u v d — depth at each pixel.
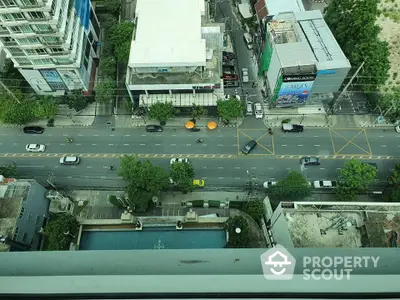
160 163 86.56
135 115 93.25
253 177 84.38
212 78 88.12
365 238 54.38
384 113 90.06
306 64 81.06
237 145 88.69
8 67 94.00
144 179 74.94
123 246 67.62
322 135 89.56
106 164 86.62
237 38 105.69
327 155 86.94
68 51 81.69
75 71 87.00
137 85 86.31
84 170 85.88
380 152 87.00
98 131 91.38
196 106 88.94
